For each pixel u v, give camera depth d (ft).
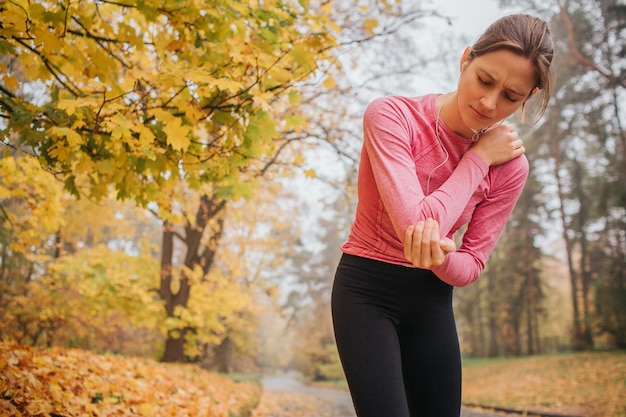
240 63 10.00
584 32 61.36
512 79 4.50
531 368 63.93
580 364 58.34
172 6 9.87
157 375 21.43
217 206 33.96
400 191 4.57
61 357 16.52
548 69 4.57
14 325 39.75
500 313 106.01
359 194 5.35
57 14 8.63
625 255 83.71
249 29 11.02
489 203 5.42
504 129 5.27
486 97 4.60
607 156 73.67
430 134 5.16
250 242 45.09
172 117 8.99
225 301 38.96
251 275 62.54
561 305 133.28
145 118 10.07
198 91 9.32
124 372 18.71
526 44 4.43
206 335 41.01
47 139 9.55
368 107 5.19
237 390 33.40
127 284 34.30
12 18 8.35
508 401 41.11
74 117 9.33
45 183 17.29
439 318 5.21
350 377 4.83
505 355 108.37
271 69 9.81
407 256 4.35
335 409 40.24
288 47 10.95
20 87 10.42
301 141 25.14
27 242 19.35
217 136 10.79
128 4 9.88
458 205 4.65
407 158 4.84
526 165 5.49
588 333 84.99
